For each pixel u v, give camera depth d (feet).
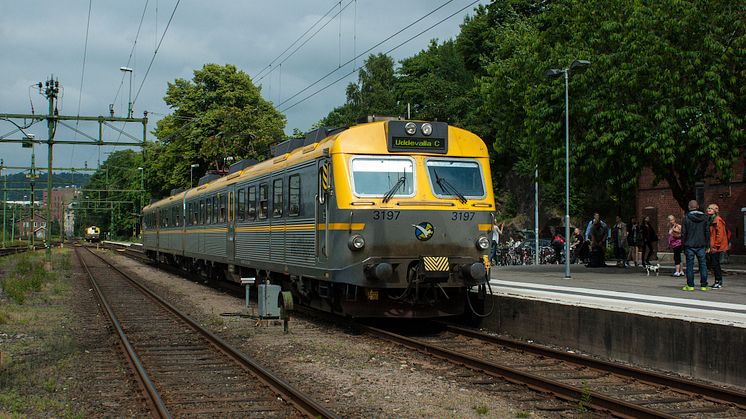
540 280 61.52
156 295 69.41
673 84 66.90
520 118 88.94
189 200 94.89
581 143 72.90
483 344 40.55
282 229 54.39
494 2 174.91
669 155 66.39
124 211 364.79
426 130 44.57
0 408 26.27
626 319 35.01
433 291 43.98
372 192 43.06
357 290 43.65
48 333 46.03
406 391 28.73
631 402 26.73
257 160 70.90
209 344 40.91
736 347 29.45
